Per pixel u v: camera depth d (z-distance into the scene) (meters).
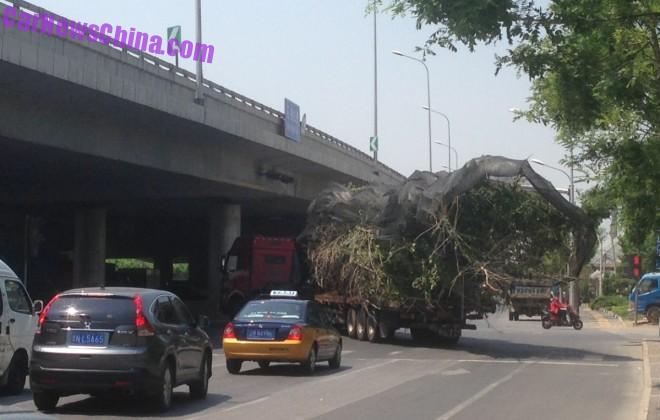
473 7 9.82
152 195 39.16
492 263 24.83
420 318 27.25
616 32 11.32
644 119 12.37
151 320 12.92
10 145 25.30
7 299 14.71
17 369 15.00
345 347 27.19
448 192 23.84
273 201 46.75
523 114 13.45
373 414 13.32
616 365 22.23
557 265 25.33
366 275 27.55
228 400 14.79
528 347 27.94
